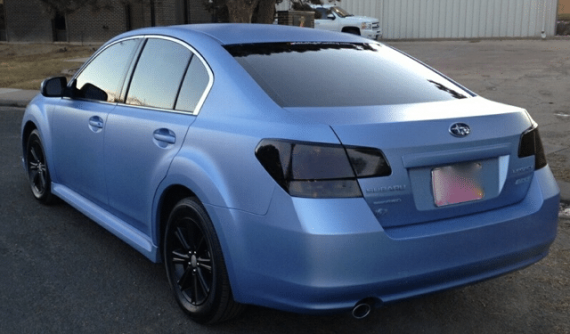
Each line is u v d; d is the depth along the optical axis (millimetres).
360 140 2646
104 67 4363
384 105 3049
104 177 4094
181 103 3451
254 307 3518
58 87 4637
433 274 2754
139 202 3691
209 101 3236
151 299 3615
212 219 2949
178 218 3281
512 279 3977
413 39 30781
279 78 3193
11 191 5820
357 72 3451
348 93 3164
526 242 3039
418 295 2793
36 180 5426
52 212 5207
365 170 2633
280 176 2662
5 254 4270
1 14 28484
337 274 2574
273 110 2900
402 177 2707
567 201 5629
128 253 4328
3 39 28812
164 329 3256
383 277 2641
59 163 4828
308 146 2629
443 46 24625
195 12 28828
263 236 2719
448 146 2803
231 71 3219
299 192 2605
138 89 3871
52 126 4867
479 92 12750
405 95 3279
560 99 11688
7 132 9062
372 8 31453
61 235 4660
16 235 4645
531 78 14578
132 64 4027
